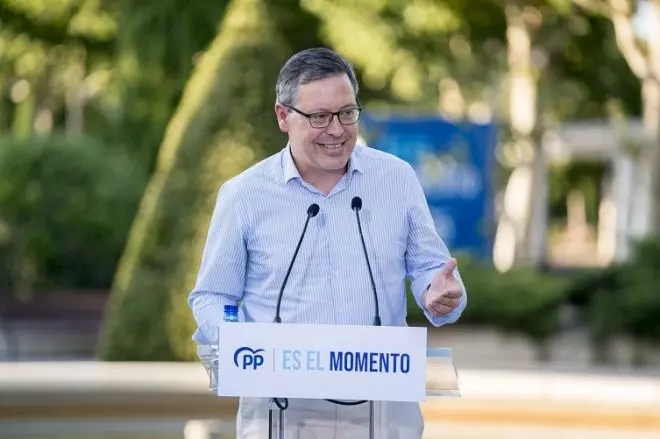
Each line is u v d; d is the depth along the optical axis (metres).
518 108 38.12
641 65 30.44
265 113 23.03
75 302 32.81
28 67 41.62
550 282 26.98
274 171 7.84
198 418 16.98
